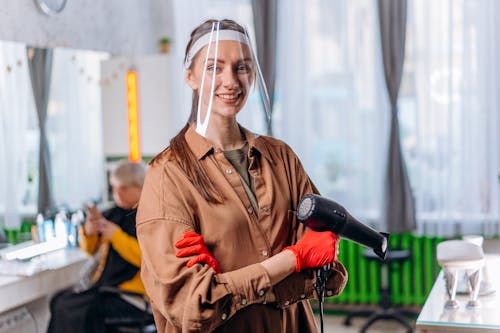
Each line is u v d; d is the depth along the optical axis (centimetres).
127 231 405
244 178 189
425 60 552
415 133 559
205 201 181
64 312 392
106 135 470
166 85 509
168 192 181
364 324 550
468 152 552
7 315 364
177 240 177
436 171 559
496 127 548
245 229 183
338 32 568
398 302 582
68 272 395
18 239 385
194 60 187
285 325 189
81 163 445
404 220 558
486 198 550
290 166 199
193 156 185
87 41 480
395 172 557
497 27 541
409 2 552
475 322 254
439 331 255
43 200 406
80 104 450
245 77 186
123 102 488
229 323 181
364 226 187
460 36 549
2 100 393
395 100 553
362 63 566
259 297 173
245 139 195
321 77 575
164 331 187
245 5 578
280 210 189
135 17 560
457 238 565
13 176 388
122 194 405
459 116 554
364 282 585
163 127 506
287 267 175
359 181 575
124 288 403
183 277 172
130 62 505
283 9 571
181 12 582
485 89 546
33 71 419
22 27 416
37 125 414
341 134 574
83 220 414
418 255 572
